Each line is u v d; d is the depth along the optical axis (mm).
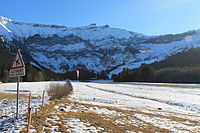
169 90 38188
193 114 13477
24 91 26016
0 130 5160
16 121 6168
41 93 22641
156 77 110875
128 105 15289
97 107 11453
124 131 6367
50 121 6551
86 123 6895
